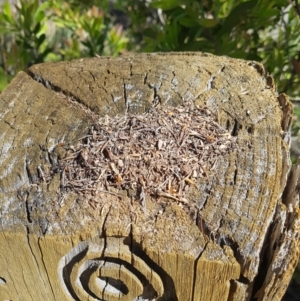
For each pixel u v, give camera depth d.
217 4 0.50
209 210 0.26
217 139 0.30
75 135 0.31
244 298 0.27
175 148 0.29
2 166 0.29
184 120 0.31
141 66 0.37
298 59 0.58
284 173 0.28
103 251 0.27
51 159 0.29
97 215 0.26
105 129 0.31
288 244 0.26
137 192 0.27
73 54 0.70
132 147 0.29
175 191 0.27
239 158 0.29
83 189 0.27
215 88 0.34
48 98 0.34
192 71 0.36
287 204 0.29
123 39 0.73
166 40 0.55
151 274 0.27
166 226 0.26
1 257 0.28
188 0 0.50
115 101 0.33
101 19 0.67
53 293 0.30
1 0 0.82
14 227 0.26
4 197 0.28
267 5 0.49
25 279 0.30
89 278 0.28
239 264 0.25
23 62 0.65
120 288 0.29
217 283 0.26
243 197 0.26
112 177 0.28
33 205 0.27
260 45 0.60
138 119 0.31
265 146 0.29
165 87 0.34
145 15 0.79
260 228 0.25
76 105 0.34
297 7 0.51
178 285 0.27
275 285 0.27
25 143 0.30
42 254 0.27
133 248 0.26
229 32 0.52
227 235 0.25
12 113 0.33
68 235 0.26
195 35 0.54
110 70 0.37
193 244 0.25
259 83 0.35
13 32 0.67
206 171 0.28
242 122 0.31
